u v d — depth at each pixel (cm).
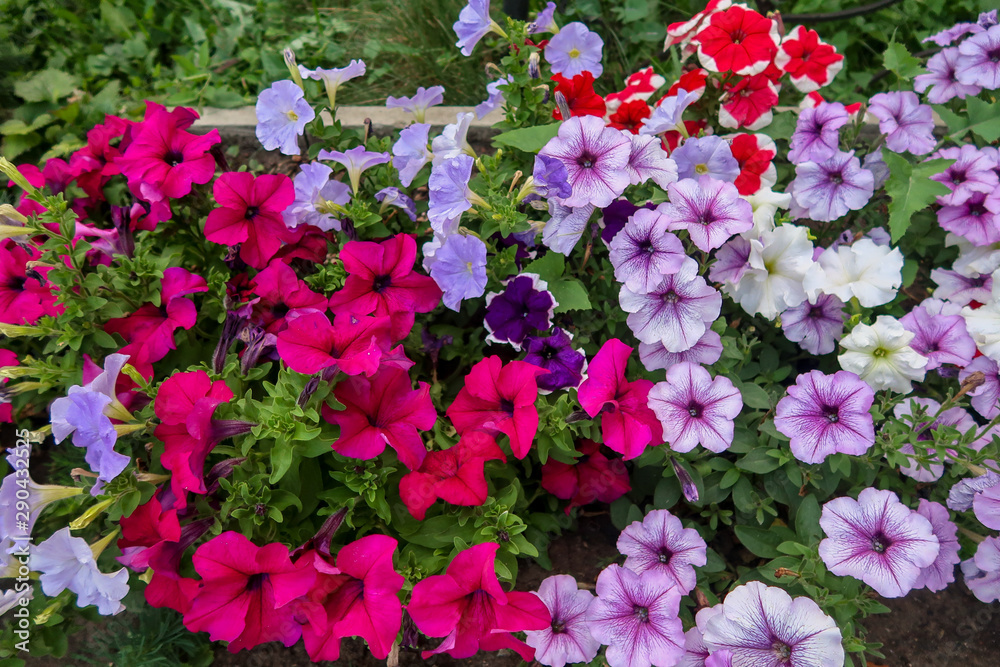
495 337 62
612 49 98
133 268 63
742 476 62
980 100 71
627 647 54
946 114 72
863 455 60
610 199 59
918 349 61
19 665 58
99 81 99
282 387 53
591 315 65
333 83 68
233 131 86
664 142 70
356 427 53
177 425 53
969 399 67
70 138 90
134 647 60
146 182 64
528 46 71
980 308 63
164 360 65
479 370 57
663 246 58
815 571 56
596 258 67
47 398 68
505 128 73
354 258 59
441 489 54
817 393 56
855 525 54
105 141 71
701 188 59
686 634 56
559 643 56
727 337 62
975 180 66
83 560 51
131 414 56
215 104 90
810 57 71
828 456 58
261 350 58
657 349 62
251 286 64
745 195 65
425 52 97
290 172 83
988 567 56
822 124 68
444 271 59
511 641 50
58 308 61
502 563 55
